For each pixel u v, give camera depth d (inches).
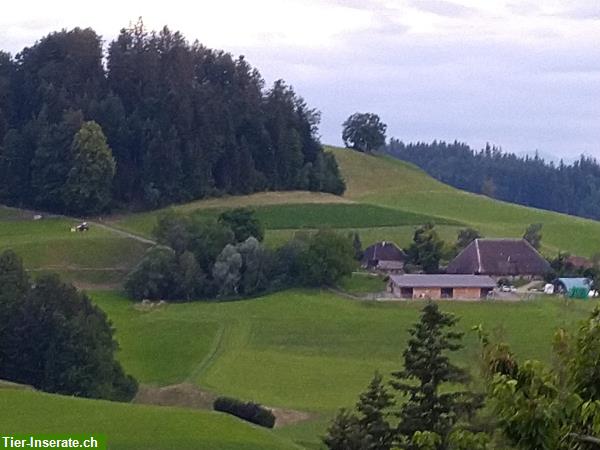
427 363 1258.6
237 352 2869.1
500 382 472.7
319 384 2464.3
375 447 1266.0
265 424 2050.9
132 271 3885.3
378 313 3329.2
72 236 4478.3
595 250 5132.9
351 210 5196.9
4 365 2395.4
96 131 5027.1
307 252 3786.9
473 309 3314.5
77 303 2440.9
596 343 486.9
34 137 5255.9
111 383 2372.0
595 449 447.5
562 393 472.4
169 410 1630.2
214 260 3900.1
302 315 3319.4
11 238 4478.3
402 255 4249.5
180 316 3368.6
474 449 503.5
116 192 5226.4
